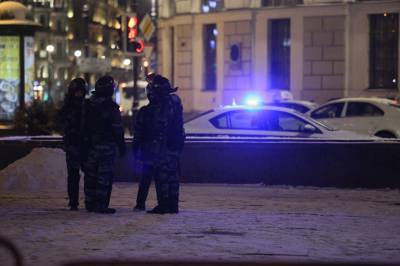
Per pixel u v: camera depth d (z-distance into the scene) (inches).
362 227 861.2
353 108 1878.7
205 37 3437.5
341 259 661.9
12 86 2338.8
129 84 4904.0
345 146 1280.8
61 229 808.3
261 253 685.9
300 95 3147.1
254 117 1439.5
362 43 3034.0
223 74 3339.1
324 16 3093.0
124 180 1352.1
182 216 922.7
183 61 3496.6
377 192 1230.3
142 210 981.2
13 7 2383.1
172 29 3641.7
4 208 1006.4
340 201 1122.0
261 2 3240.7
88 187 956.0
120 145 944.9
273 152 1300.4
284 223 880.3
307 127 1407.5
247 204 1078.4
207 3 3430.1
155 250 690.2
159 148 924.0
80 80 955.3
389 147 1270.9
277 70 3233.3
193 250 693.9
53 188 1216.2
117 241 735.7
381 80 3021.7
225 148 1312.7
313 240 765.3
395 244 751.1
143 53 2246.6
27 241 733.3
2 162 1360.7
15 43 2330.2
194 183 1318.9
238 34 3289.9
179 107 930.1
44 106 2122.3
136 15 2755.9
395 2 2952.8
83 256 657.0
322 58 3107.8
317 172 1289.4
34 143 1357.0
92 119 935.0
